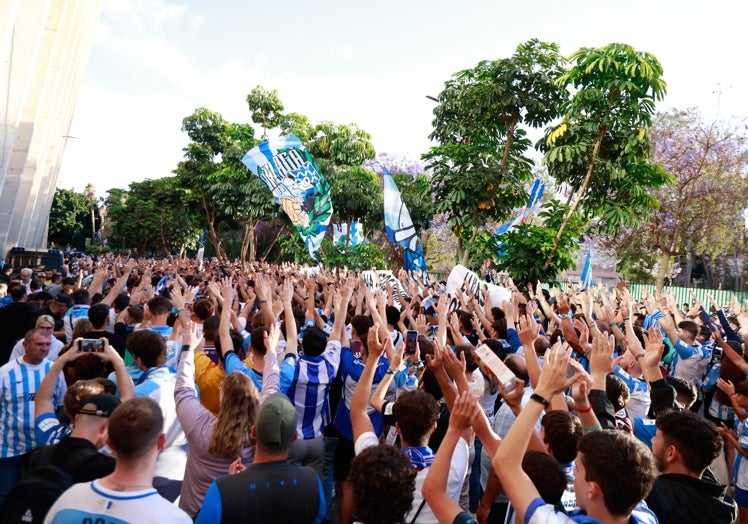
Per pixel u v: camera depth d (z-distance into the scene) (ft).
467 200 63.10
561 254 56.18
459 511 8.65
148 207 208.95
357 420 11.87
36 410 13.17
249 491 9.45
